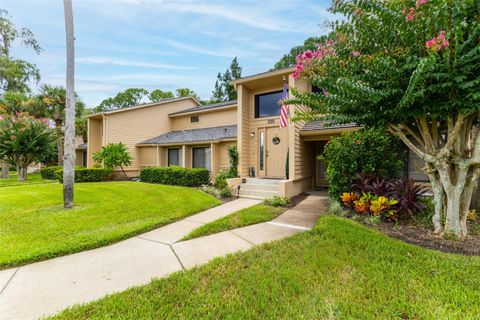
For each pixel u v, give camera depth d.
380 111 3.70
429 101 3.33
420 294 2.24
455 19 2.69
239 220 5.09
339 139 6.66
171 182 10.93
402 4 3.13
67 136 6.11
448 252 3.24
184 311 2.07
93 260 3.16
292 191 8.12
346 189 6.12
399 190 5.02
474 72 2.95
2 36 20.36
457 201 3.74
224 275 2.68
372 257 3.03
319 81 3.75
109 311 2.07
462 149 3.75
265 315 2.01
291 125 8.27
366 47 3.73
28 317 2.01
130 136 14.35
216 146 11.86
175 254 3.36
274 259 3.06
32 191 8.40
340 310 2.04
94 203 6.63
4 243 3.59
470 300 2.13
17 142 12.90
